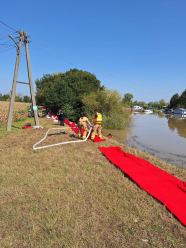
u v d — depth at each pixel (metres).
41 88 67.88
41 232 6.94
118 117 44.81
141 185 10.07
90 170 11.91
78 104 50.22
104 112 47.50
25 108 60.97
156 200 8.94
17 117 38.91
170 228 7.25
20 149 15.90
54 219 7.48
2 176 10.91
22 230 7.04
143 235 6.89
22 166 12.34
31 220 7.49
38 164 12.73
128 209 8.20
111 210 8.06
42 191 9.37
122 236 6.83
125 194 9.28
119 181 10.59
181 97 154.88
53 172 11.50
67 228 7.09
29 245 6.44
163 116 104.38
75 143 17.72
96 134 19.39
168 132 41.97
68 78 56.41
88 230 7.05
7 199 8.77
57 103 50.75
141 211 8.07
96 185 10.05
